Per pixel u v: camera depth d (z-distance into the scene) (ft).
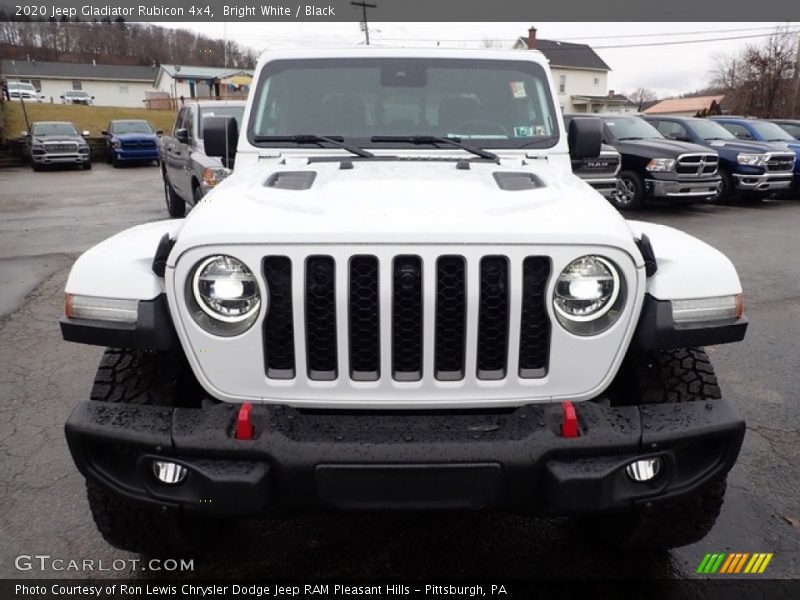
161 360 7.64
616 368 7.04
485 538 9.44
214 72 194.18
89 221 37.93
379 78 11.57
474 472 6.51
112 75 234.17
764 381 14.99
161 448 6.63
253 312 6.74
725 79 165.78
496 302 6.77
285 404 6.91
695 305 7.15
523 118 11.57
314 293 6.70
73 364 15.96
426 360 6.73
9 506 10.11
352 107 11.47
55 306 20.80
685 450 7.15
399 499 6.59
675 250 7.59
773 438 12.24
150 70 241.14
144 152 80.28
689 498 7.38
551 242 6.62
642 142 39.27
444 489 6.56
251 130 11.32
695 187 37.99
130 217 39.60
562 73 193.88
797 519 9.79
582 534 9.50
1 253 28.66
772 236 32.89
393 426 6.78
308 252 6.56
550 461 6.60
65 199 48.98
